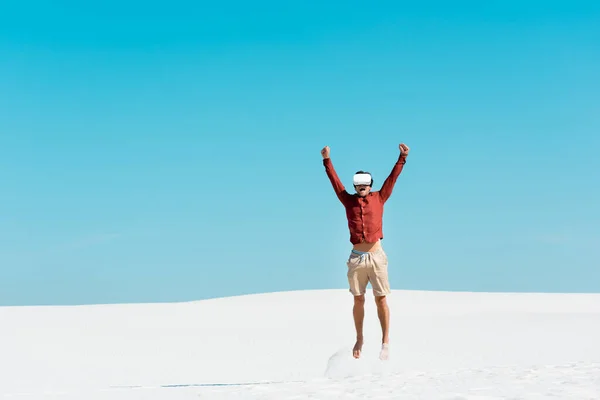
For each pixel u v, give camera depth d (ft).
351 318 95.96
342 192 28.37
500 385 20.70
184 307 111.24
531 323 82.84
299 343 65.87
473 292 131.54
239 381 41.73
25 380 43.75
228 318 96.22
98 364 51.44
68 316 96.12
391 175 27.99
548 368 23.90
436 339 66.28
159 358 54.95
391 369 27.91
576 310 104.06
